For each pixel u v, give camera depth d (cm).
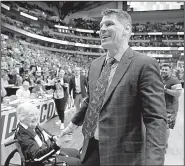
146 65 78
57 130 345
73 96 397
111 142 80
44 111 374
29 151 135
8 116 265
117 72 83
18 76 461
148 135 72
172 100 209
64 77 390
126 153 80
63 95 369
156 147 68
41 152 131
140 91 78
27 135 141
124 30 85
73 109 404
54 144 129
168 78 210
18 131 144
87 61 1179
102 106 82
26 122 145
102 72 92
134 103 80
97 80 93
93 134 89
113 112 80
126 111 79
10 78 456
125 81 80
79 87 394
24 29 1018
